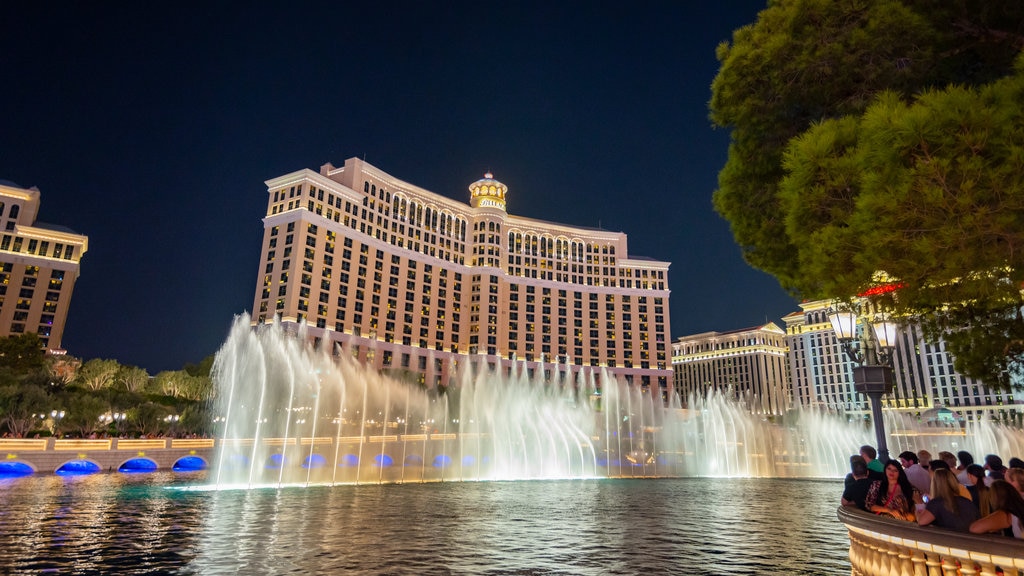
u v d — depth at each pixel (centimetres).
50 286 14488
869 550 893
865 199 754
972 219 694
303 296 13700
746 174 1335
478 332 17412
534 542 2248
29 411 6172
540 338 18225
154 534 2356
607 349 18988
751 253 1381
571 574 1708
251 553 1977
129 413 7150
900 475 996
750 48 1230
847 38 1067
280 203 14538
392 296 15962
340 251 14725
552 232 19588
